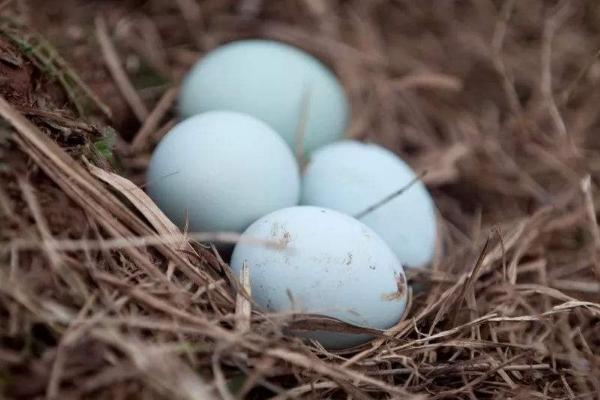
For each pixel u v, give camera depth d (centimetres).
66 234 47
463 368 49
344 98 58
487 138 63
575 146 62
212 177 50
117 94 58
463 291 50
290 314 47
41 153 47
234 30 65
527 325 52
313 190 53
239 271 49
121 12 63
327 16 66
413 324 50
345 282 48
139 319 45
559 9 67
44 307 45
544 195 60
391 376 48
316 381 47
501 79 65
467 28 67
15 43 52
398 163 54
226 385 46
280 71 56
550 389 49
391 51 66
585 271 55
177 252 49
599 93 64
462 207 60
